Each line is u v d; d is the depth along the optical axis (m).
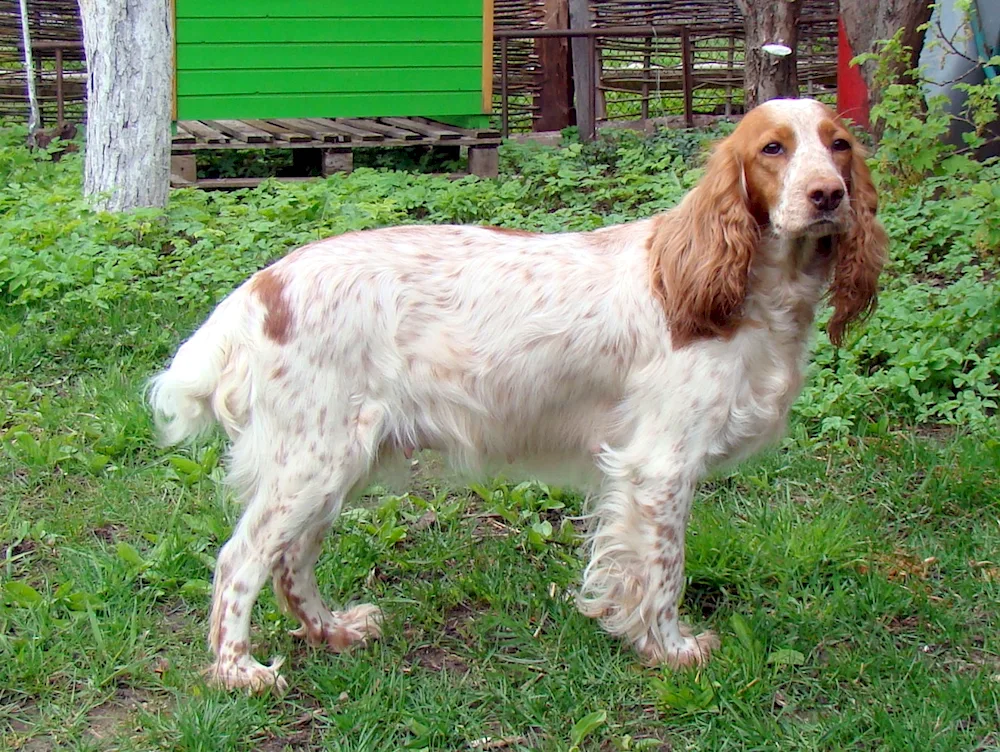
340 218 4.11
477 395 2.59
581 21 6.73
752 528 2.87
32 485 3.02
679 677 2.58
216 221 4.16
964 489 2.95
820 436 3.13
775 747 2.49
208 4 4.84
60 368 3.42
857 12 4.45
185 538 2.86
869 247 2.60
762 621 2.68
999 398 3.23
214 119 4.95
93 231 3.97
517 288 2.59
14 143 5.45
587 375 2.60
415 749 2.51
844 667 2.60
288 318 2.54
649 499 2.58
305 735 2.54
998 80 3.86
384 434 2.59
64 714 2.56
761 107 2.56
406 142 4.98
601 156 5.16
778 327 2.58
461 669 2.65
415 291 2.58
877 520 2.91
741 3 5.08
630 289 2.58
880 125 4.30
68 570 2.79
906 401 3.22
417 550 2.88
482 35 5.07
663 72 6.83
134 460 3.11
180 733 2.51
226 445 3.13
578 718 2.54
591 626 2.69
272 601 2.74
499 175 5.07
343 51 4.98
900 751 2.48
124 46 4.17
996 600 2.73
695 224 2.56
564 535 2.90
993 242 3.49
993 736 2.50
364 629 2.69
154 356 3.46
